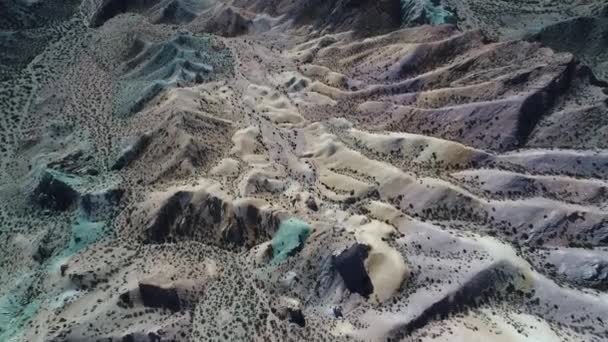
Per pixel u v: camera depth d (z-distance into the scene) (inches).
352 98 4158.5
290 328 2603.3
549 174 3366.1
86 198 3383.4
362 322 2623.0
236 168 3383.4
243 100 4163.4
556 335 2586.1
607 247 2989.7
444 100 3902.6
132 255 3051.2
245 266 2910.9
